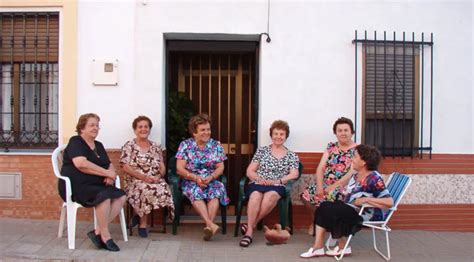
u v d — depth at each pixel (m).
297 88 6.62
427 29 6.71
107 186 5.63
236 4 6.57
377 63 6.68
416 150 6.74
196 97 7.34
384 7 6.66
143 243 5.78
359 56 6.67
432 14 6.71
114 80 6.48
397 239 6.39
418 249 5.96
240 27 6.58
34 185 6.54
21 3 6.47
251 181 6.26
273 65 6.61
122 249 5.50
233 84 7.35
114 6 6.50
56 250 5.36
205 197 6.05
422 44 6.69
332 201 5.55
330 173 6.20
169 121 6.94
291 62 6.61
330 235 5.67
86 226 6.38
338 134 6.18
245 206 7.13
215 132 7.37
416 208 6.78
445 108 6.77
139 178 6.04
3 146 6.64
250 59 7.32
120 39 6.51
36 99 6.64
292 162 6.28
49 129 6.66
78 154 5.46
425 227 6.79
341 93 6.66
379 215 5.44
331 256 5.54
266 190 6.00
